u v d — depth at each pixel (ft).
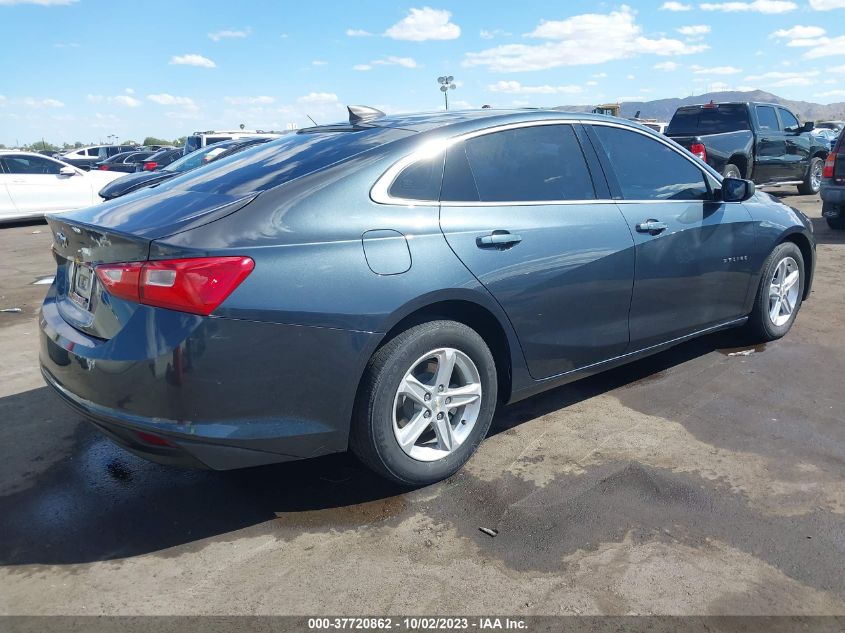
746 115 40.73
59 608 8.04
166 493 10.54
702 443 11.64
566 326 11.69
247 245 8.64
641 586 8.16
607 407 13.20
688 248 13.57
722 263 14.46
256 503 10.21
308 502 10.20
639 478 10.56
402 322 9.86
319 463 11.38
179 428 8.41
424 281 9.70
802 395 13.51
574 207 11.83
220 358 8.38
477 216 10.57
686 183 14.02
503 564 8.63
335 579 8.45
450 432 10.48
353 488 10.56
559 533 9.23
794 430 12.03
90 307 9.40
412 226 9.87
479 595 8.08
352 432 9.75
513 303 10.78
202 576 8.57
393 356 9.57
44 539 9.41
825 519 9.39
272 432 8.87
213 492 10.54
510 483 10.54
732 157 39.04
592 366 12.49
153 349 8.32
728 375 14.61
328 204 9.40
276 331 8.65
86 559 8.98
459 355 10.40
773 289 16.28
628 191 12.87
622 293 12.42
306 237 9.04
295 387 8.89
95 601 8.16
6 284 26.43
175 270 8.28
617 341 12.64
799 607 7.77
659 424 12.40
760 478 10.48
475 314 10.76
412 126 11.04
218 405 8.48
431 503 10.08
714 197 14.46
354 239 9.32
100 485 10.82
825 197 31.48
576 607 7.84
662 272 13.08
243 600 8.12
